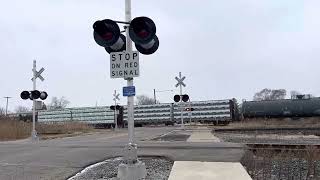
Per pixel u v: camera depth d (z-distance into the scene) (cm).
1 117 5378
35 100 3266
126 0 1094
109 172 1296
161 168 1363
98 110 7638
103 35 1012
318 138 3272
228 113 6594
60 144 2419
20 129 3994
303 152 1892
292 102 5872
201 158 1545
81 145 2278
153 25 985
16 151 2017
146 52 1085
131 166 1082
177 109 7106
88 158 1670
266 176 1410
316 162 1691
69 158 1681
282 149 1930
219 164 1371
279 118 5931
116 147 2106
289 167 1655
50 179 1195
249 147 2023
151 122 7281
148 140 2727
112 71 1073
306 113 5741
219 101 6688
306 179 1417
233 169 1264
